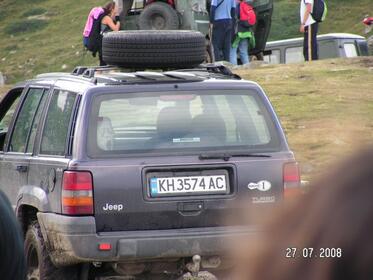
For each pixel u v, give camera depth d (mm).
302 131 23234
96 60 78750
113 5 32094
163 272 11086
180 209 10609
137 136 10828
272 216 2303
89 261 10477
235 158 10844
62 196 10633
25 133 12617
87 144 10688
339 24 78938
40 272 11281
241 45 38344
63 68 79250
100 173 10508
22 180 12234
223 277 11273
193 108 11117
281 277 2234
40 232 11508
